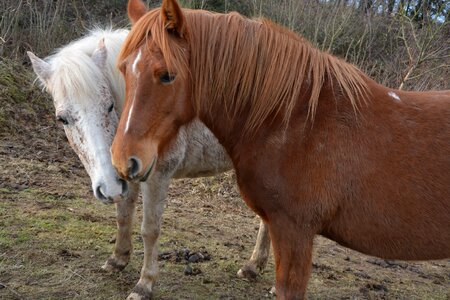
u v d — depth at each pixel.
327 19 9.99
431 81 8.29
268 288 3.57
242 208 5.71
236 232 4.79
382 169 2.21
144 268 3.12
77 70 2.69
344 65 2.40
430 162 2.20
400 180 2.20
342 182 2.23
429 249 2.26
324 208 2.25
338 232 2.33
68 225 4.07
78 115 2.69
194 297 3.22
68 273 3.26
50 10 9.60
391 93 2.35
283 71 2.30
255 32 2.36
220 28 2.34
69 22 10.23
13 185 4.83
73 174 5.63
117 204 3.31
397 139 2.23
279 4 10.56
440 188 2.19
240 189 2.45
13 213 4.13
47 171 5.51
